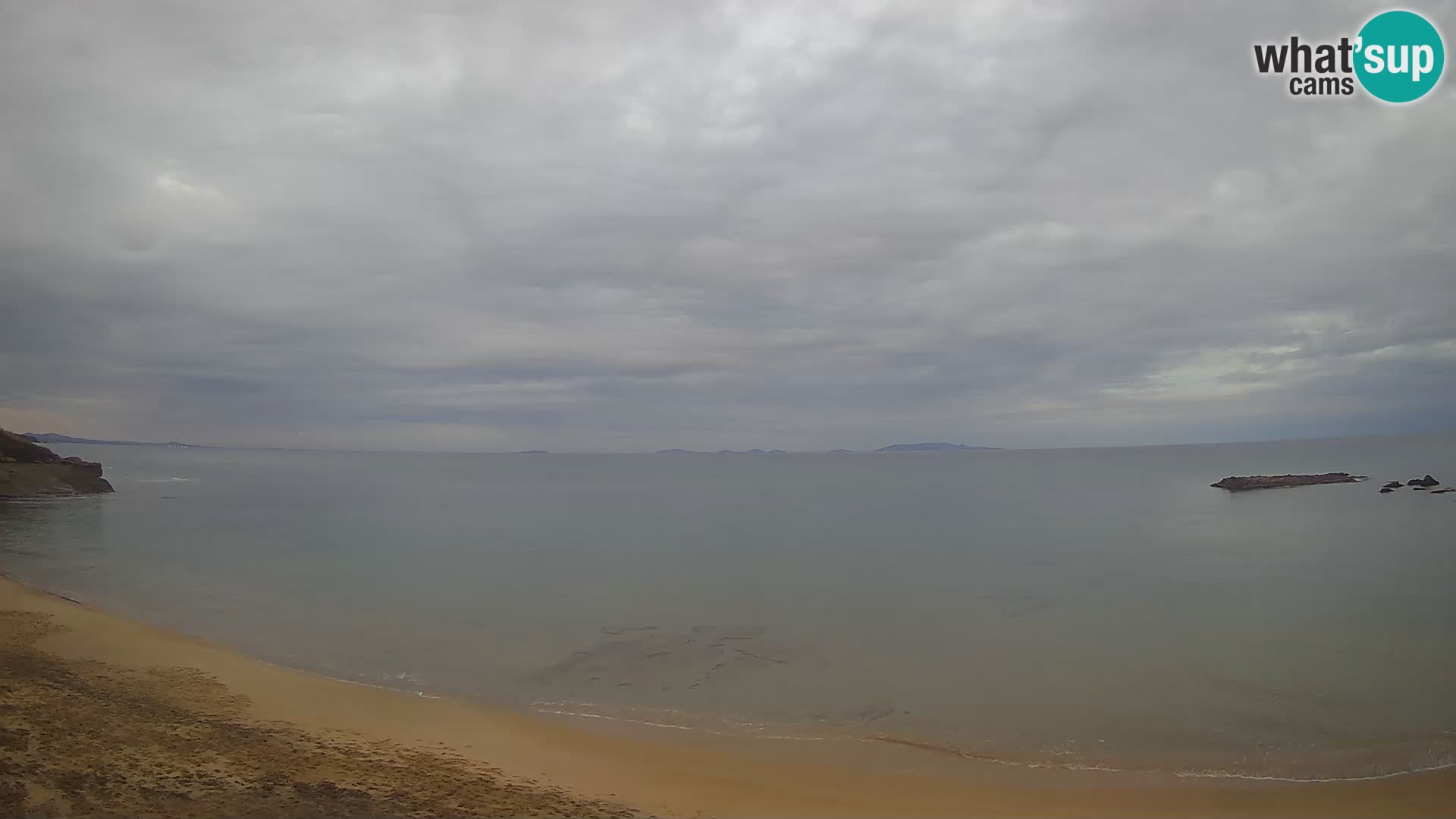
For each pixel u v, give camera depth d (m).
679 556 33.62
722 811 9.61
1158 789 10.53
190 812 8.00
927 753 11.80
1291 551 32.81
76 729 10.24
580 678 15.66
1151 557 32.06
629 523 49.00
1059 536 40.28
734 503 68.00
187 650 16.45
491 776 10.31
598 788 10.18
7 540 36.22
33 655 14.80
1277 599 22.91
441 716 13.09
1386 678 15.12
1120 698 14.28
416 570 29.36
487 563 31.09
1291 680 15.09
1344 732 12.46
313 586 25.50
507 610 22.08
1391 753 11.59
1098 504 61.22
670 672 16.06
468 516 53.28
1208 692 14.46
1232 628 19.41
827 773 11.04
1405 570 27.34
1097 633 19.17
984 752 11.88
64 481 64.88
